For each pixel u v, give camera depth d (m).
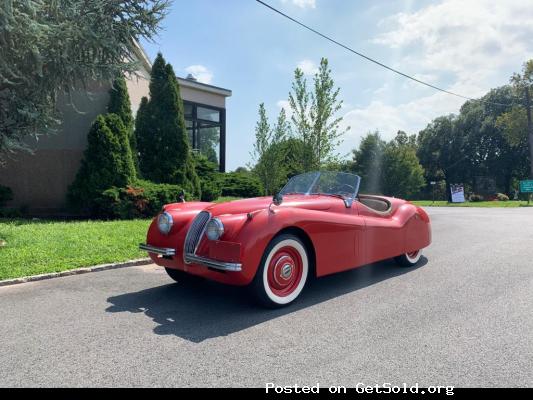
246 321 4.03
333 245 4.77
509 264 6.52
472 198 38.75
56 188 12.55
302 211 4.55
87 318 4.13
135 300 4.74
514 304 4.49
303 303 4.59
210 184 14.91
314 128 12.78
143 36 8.16
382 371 2.98
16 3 6.22
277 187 15.46
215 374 2.95
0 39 6.27
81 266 6.20
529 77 35.44
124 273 6.08
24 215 11.89
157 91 13.21
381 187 39.38
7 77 6.97
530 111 33.34
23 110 7.09
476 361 3.12
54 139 12.49
